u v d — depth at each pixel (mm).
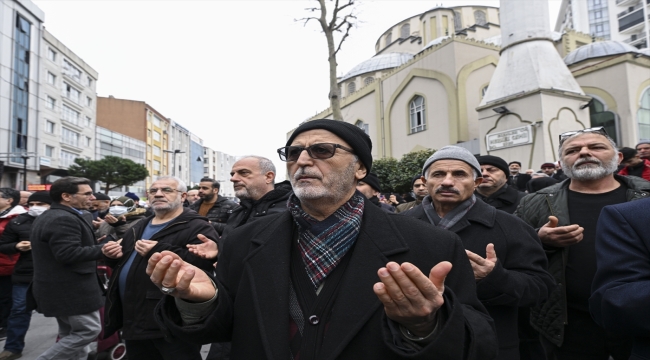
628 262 1570
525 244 2244
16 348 4281
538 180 5156
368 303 1258
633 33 56812
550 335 2531
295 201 1571
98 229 5355
